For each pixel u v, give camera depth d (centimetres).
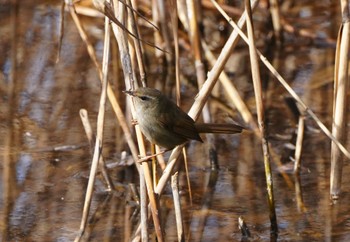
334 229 1066
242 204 1147
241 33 947
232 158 1297
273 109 1471
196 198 1164
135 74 941
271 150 1317
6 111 1443
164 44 1631
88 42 1136
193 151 1326
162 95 908
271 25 1766
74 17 1136
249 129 1394
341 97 1080
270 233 1055
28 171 1233
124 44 906
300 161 1252
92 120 1399
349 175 1212
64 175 1223
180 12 1559
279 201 1154
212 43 1766
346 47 1042
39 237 1041
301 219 1098
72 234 1053
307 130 1380
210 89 933
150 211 921
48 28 1773
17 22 1797
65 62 1639
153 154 929
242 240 1039
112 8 960
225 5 1784
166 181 877
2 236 1044
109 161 1265
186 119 912
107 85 973
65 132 1364
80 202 1145
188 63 1658
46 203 1138
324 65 1669
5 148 1305
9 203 1134
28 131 1368
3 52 1684
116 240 1041
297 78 1617
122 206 1139
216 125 925
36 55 1670
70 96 1505
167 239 1045
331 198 1145
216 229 1070
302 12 1870
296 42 1758
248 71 1653
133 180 1216
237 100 1343
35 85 1550
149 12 1742
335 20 1828
